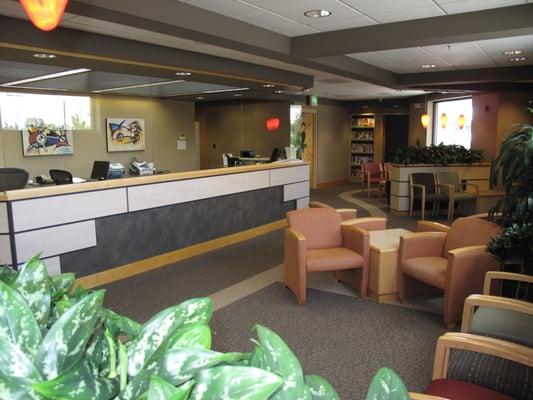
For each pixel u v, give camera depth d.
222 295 4.16
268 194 6.79
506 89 8.42
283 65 6.92
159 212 5.04
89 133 6.44
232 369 0.66
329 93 10.92
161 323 0.84
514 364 2.13
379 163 12.10
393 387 0.79
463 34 4.24
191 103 7.96
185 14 3.86
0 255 3.73
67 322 0.73
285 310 3.79
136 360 0.77
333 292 4.21
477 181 8.39
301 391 0.69
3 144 5.50
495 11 4.08
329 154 12.80
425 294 4.00
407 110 12.19
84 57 4.94
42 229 3.90
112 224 4.52
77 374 0.69
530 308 2.43
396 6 4.00
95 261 4.39
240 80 7.05
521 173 3.22
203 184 5.59
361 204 9.58
